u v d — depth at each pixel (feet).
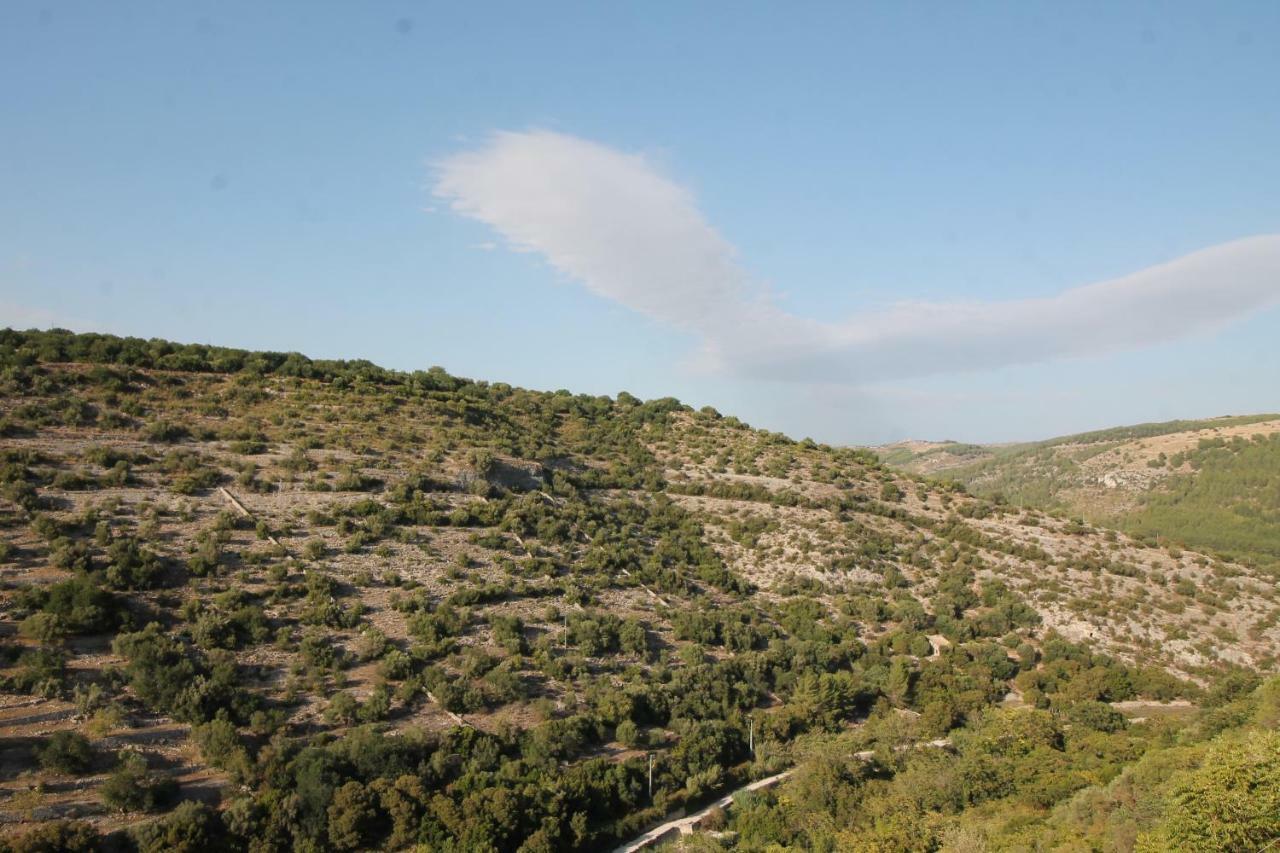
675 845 144.25
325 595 189.47
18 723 131.75
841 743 185.78
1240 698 204.74
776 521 311.06
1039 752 175.83
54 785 123.24
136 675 146.10
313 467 246.88
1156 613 265.75
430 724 162.40
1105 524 542.57
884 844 135.44
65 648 151.53
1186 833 107.96
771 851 138.10
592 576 243.81
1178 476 591.78
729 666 211.82
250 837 123.54
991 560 299.38
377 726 154.40
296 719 153.58
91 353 272.92
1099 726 197.47
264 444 252.01
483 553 234.58
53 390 244.63
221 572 187.32
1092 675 230.68
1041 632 261.65
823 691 207.31
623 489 323.78
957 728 199.93
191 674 150.20
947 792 158.30
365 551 215.10
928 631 263.49
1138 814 128.77
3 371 243.19
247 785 133.28
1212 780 110.42
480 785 144.66
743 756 187.21
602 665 200.75
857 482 359.87
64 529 185.26
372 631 180.96
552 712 175.11
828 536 302.04
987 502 361.30
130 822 120.57
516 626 200.54
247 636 170.81
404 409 308.19
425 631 187.21
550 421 374.84
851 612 265.75
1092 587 281.13
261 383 296.30
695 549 287.69
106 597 162.71
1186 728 185.78
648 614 234.17
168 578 181.27
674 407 434.71
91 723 136.05
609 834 150.51
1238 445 600.80
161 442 237.86
